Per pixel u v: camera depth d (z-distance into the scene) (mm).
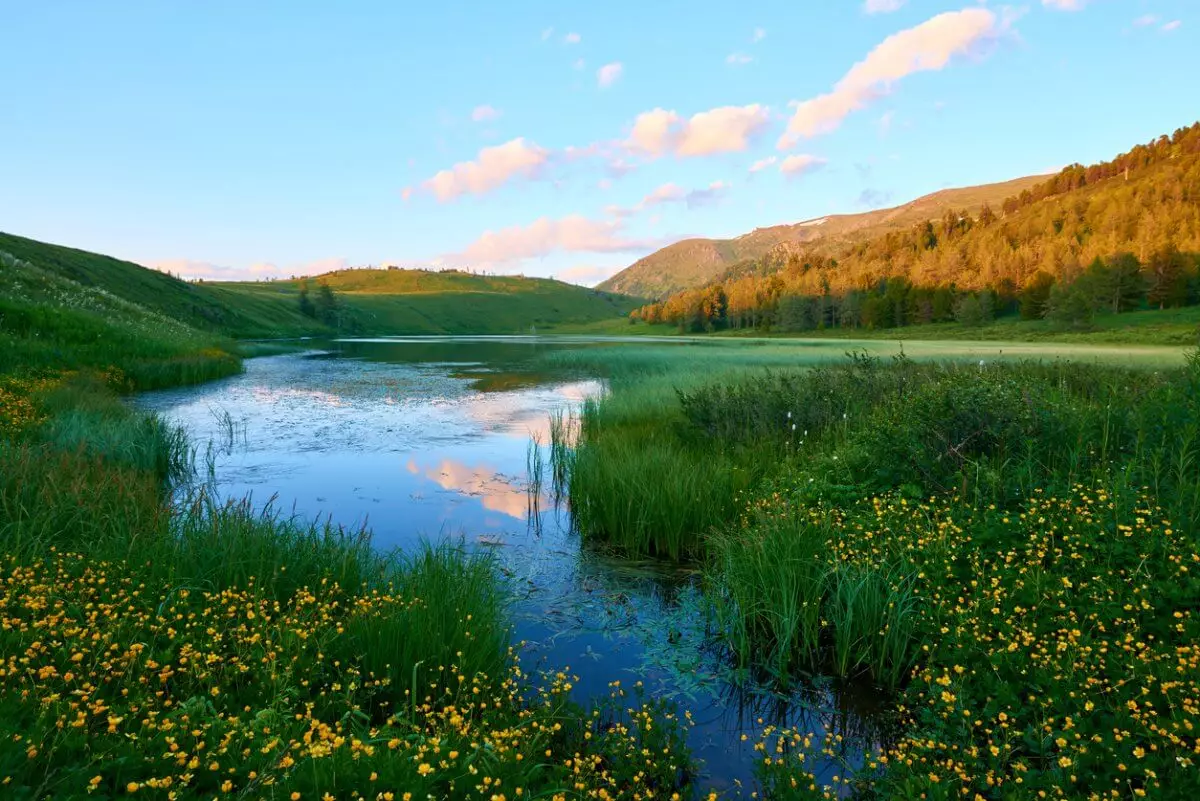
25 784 2771
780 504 7617
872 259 181250
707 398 13672
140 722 3529
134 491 8023
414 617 4879
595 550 8242
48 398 14711
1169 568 5051
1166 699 3881
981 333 86750
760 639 5742
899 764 3773
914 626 5266
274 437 15742
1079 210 164750
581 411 18406
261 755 3238
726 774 4027
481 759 3369
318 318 147125
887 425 8633
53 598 4770
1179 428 7012
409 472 12344
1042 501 6426
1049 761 3715
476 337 143250
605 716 4555
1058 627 4820
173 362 27672
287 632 4711
